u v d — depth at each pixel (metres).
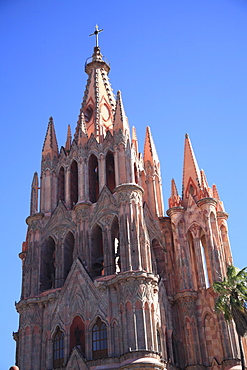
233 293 56.69
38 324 65.69
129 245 63.88
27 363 63.28
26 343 64.56
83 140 77.12
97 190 77.38
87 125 81.56
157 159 82.56
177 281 69.25
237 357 61.03
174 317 66.69
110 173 79.31
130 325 59.09
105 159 74.88
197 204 71.75
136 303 60.28
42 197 76.06
